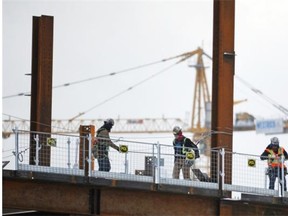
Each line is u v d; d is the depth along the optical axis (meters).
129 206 60.38
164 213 61.09
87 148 62.09
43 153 71.44
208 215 62.16
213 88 68.56
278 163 65.62
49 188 59.25
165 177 61.88
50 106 75.06
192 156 62.91
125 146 61.31
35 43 75.62
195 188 61.53
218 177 63.00
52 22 75.44
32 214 65.19
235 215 62.66
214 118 68.25
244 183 77.31
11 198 58.50
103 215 59.81
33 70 75.50
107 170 62.50
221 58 68.38
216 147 67.25
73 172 60.47
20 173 58.41
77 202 59.62
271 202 63.75
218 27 68.62
